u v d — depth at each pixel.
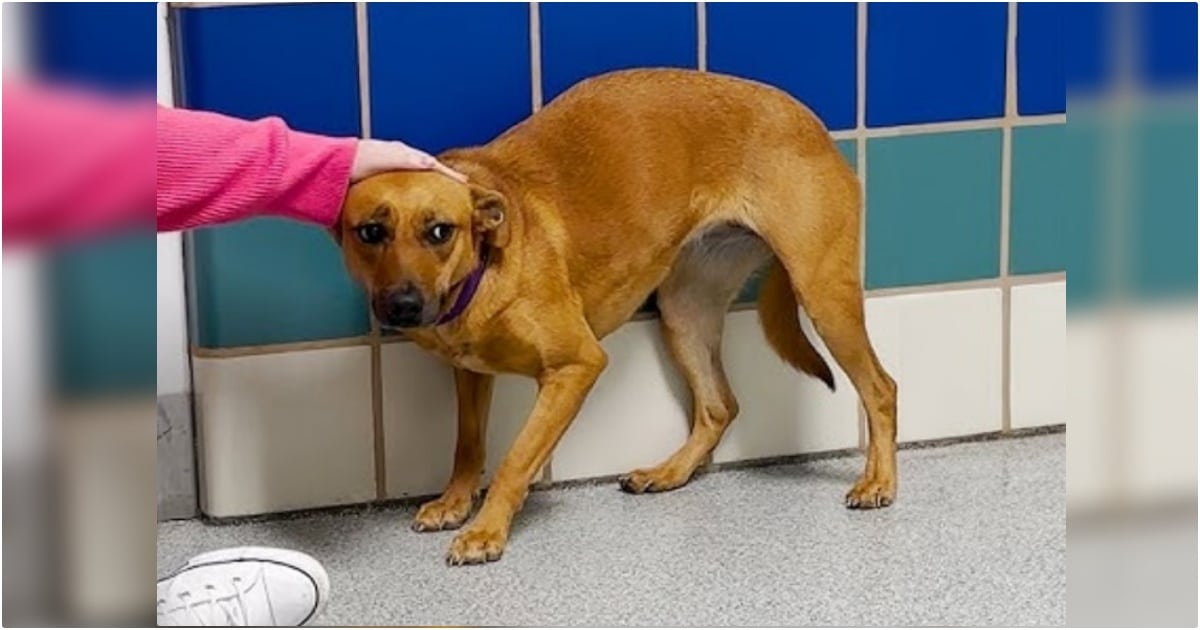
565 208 1.80
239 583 1.61
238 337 1.88
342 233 1.67
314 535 1.89
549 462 2.02
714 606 1.68
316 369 1.92
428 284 1.64
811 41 1.97
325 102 1.84
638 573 1.76
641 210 1.84
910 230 2.06
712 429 2.02
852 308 1.90
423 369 1.95
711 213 1.89
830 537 1.85
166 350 1.90
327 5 1.82
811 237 1.87
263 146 1.56
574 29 1.90
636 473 2.01
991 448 2.13
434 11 1.85
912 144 2.03
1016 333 2.13
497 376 1.97
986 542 1.83
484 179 1.75
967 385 2.13
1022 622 1.62
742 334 2.05
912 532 1.86
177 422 1.92
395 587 1.74
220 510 1.92
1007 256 2.10
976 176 2.06
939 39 2.01
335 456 1.94
